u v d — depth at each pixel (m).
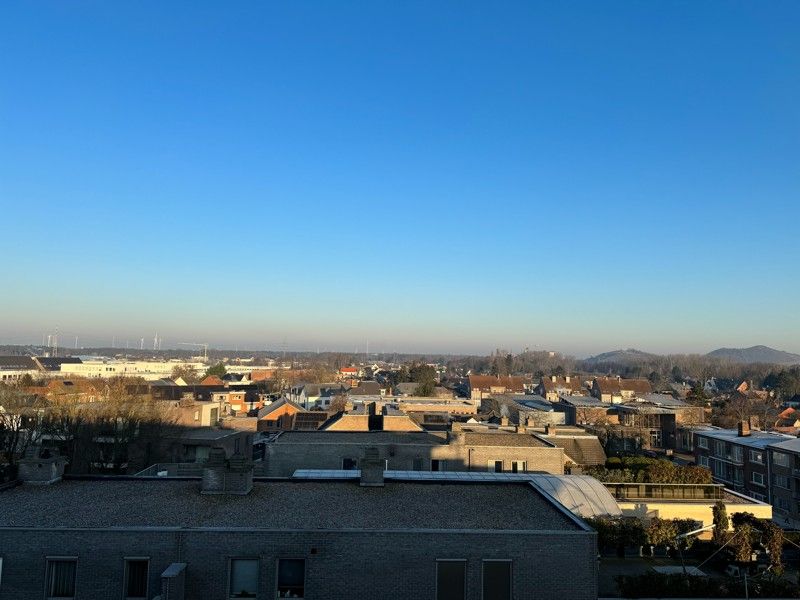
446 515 21.72
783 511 64.38
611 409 107.81
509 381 178.38
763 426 116.38
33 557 18.97
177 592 18.34
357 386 157.00
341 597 19.45
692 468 48.00
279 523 20.22
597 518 33.47
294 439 46.25
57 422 57.53
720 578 29.02
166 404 65.00
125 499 22.39
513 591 19.86
